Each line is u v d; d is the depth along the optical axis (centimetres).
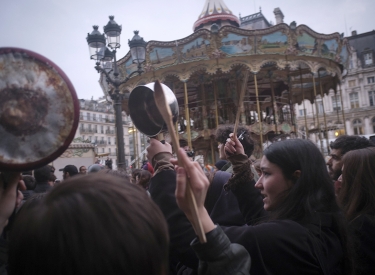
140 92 153
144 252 69
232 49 1454
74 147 1703
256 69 1499
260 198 209
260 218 198
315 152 171
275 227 145
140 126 156
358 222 201
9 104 111
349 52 1808
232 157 218
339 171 341
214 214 218
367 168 217
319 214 158
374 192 210
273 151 176
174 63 1508
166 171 155
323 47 1587
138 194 78
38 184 415
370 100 4744
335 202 167
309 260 141
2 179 118
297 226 147
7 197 117
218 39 1425
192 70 1521
